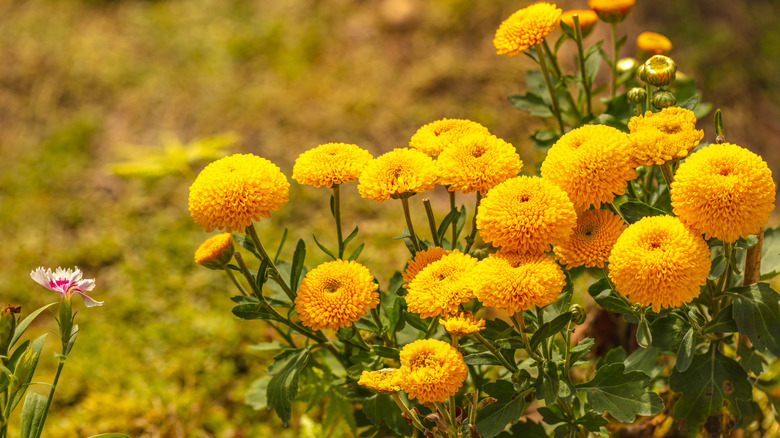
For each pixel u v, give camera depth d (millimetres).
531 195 1450
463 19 4965
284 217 3867
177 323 3256
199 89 4676
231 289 3428
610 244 1486
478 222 1470
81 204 3977
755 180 1396
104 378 2980
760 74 4652
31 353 1697
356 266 1642
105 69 4754
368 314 1981
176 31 5047
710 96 4520
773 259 2000
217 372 3004
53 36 4969
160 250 3680
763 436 2301
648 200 1989
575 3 4918
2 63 4781
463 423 1667
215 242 1742
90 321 3285
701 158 1429
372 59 4824
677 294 1397
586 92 2316
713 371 1810
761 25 4891
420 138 1797
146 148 4301
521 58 4680
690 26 4781
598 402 1649
